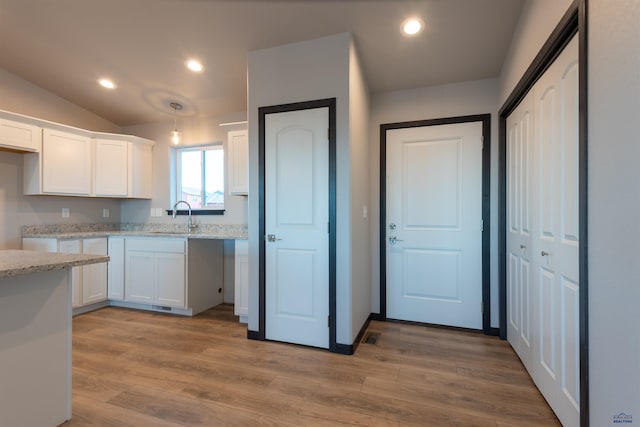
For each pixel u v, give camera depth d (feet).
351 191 7.56
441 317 9.46
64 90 11.12
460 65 8.45
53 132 10.63
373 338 8.55
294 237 8.07
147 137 13.53
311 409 5.42
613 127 3.44
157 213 13.35
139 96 11.34
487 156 8.88
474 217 9.05
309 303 7.97
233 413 5.31
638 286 3.06
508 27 7.07
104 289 11.35
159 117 12.92
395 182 9.85
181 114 12.60
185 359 7.30
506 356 7.43
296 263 8.07
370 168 10.01
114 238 11.39
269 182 8.29
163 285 10.72
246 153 10.73
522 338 7.02
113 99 11.61
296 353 7.62
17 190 10.47
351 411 5.37
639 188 3.04
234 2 6.84
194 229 12.72
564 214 4.91
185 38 8.16
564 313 4.91
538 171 5.98
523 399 5.71
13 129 9.53
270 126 8.24
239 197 12.19
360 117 8.39
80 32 8.25
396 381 6.32
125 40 8.45
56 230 11.62
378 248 10.00
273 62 8.18
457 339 8.47
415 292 9.72
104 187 12.00
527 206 6.64
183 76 10.00
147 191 13.17
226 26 7.59
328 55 7.63
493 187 8.84
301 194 7.99
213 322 9.98
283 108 8.06
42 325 4.72
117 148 12.28
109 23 7.84
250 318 8.52
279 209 8.21
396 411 5.37
